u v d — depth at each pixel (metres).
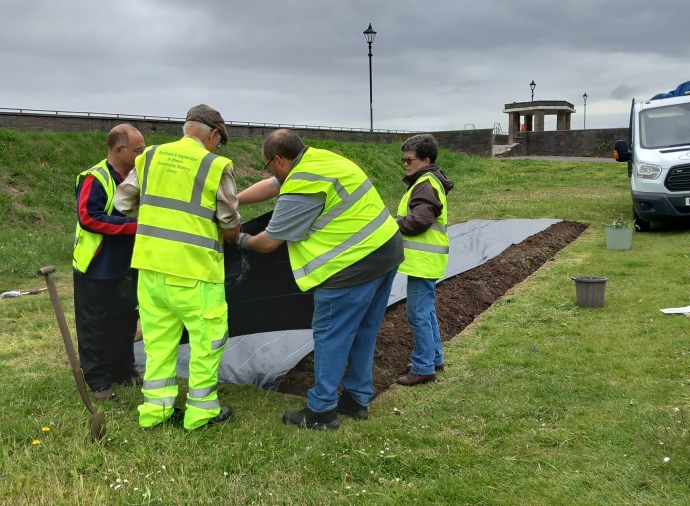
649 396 4.21
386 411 4.20
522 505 2.96
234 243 3.93
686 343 5.27
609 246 10.13
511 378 4.71
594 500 2.97
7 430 3.65
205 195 3.60
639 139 12.20
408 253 4.53
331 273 3.65
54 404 4.08
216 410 3.79
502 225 13.20
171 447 3.48
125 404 4.16
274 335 5.47
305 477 3.24
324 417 3.85
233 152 18.64
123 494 3.03
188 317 3.67
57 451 3.43
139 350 5.38
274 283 4.29
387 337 5.69
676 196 11.20
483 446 3.57
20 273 8.76
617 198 17.61
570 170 27.19
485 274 8.29
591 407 4.08
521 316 6.47
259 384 4.64
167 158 3.63
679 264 8.55
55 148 14.15
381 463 3.37
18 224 11.29
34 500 2.98
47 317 6.51
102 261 4.09
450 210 16.45
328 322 3.75
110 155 4.18
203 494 3.03
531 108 41.69
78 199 4.00
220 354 3.79
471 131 35.50
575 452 3.47
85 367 4.23
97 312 4.16
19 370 4.87
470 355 5.34
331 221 3.65
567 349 5.33
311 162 3.64
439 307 6.61
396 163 24.70
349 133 27.30
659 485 3.07
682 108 12.29
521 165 29.20
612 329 5.85
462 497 3.04
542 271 8.78
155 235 3.61
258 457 3.40
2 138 13.42
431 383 4.71
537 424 3.85
